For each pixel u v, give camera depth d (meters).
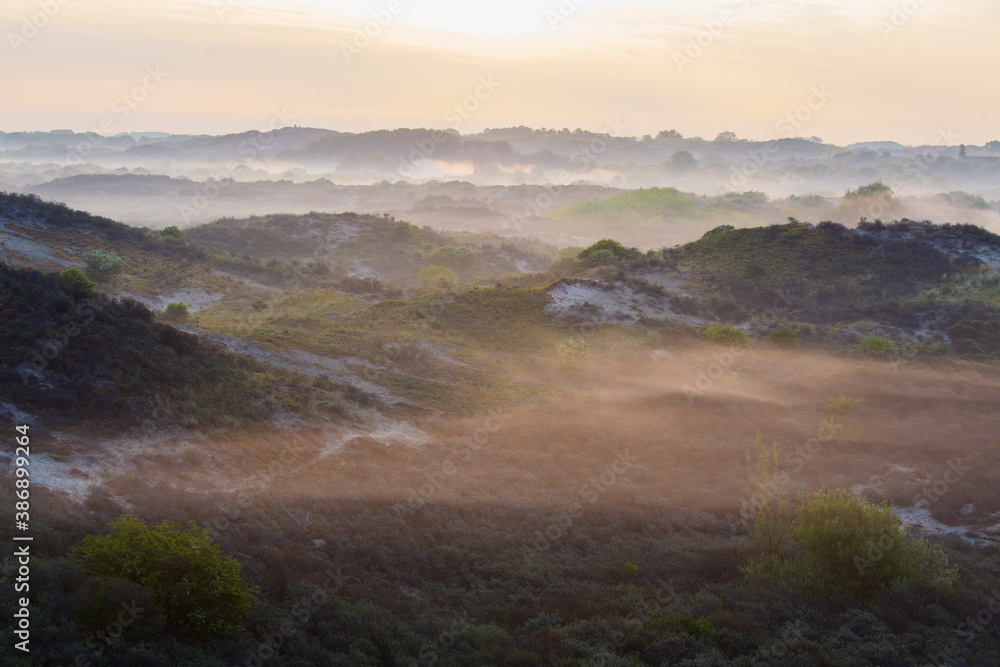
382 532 18.44
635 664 13.09
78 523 13.71
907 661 13.46
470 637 14.01
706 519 22.81
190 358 25.22
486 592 16.77
